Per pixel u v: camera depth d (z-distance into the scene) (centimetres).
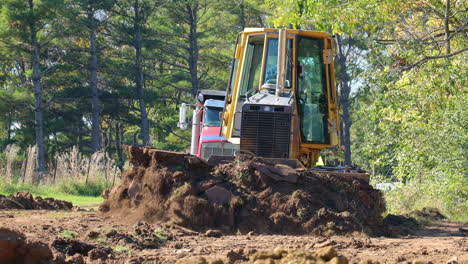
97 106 6506
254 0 6125
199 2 6406
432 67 2544
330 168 1689
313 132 1677
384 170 2872
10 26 5375
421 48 2759
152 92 6988
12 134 7112
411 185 2459
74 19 5766
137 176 1534
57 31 5719
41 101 6066
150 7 6562
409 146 2377
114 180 3612
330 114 1692
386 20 2705
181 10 6669
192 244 1164
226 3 6316
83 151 7525
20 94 5622
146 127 6881
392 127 2569
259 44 1733
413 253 1077
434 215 2159
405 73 2592
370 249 1138
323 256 767
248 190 1445
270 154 1570
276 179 1458
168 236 1230
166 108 7475
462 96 2427
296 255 763
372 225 1444
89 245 1047
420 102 2583
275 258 778
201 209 1391
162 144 7000
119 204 1540
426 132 2370
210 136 1997
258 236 1315
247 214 1394
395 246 1198
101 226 1356
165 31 7056
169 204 1415
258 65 1722
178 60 7681
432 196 2344
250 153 1566
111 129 9031
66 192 3456
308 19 2602
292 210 1409
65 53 6419
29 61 6206
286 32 1662
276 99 1616
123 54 6988
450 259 967
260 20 6538
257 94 1648
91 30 6331
